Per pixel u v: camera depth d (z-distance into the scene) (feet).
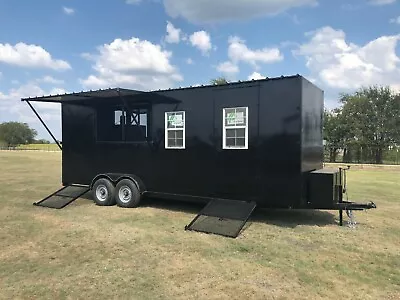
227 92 23.61
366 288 13.17
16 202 30.83
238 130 23.17
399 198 34.58
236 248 17.70
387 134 123.34
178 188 26.27
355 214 26.43
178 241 18.84
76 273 14.42
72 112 33.22
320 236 20.02
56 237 19.57
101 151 31.04
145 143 28.09
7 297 12.28
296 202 21.16
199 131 25.02
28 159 103.24
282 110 21.45
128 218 24.45
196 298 12.21
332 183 21.35
